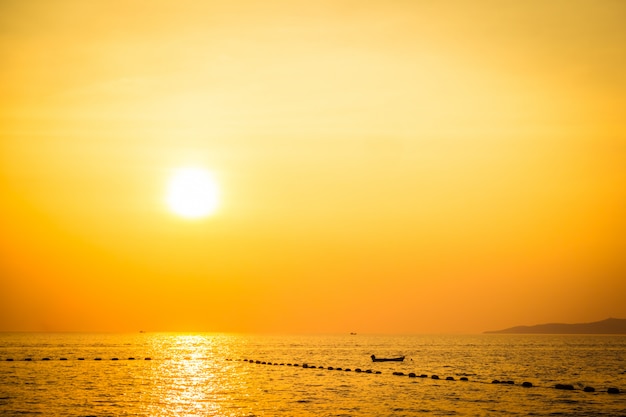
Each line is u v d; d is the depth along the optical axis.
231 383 92.69
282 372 115.44
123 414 61.59
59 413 62.16
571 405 69.19
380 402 71.06
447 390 83.38
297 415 61.38
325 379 100.19
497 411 64.88
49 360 147.62
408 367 134.25
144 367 126.44
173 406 66.94
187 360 154.38
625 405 69.31
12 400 71.50
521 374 115.62
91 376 103.25
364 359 168.00
